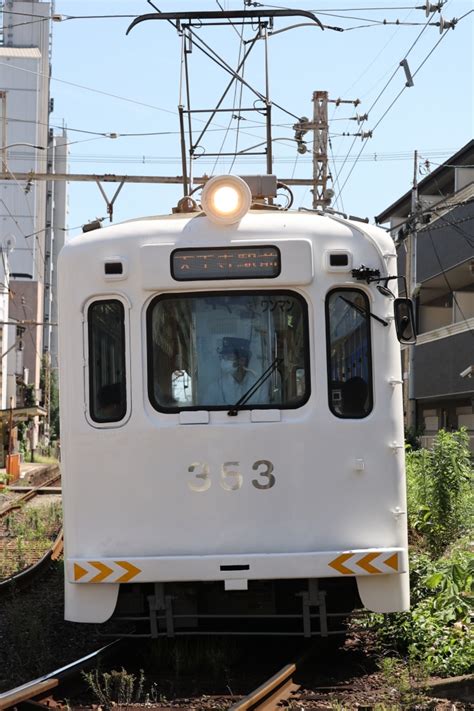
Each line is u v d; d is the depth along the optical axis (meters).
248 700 6.00
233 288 7.43
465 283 39.69
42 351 83.69
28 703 6.16
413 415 37.88
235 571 7.16
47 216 90.00
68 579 7.34
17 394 64.88
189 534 7.29
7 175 22.72
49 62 75.06
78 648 8.40
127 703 6.29
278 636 8.46
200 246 7.42
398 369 7.60
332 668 7.58
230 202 7.38
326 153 29.36
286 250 7.41
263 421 7.34
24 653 7.96
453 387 37.25
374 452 7.41
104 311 7.52
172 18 11.95
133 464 7.35
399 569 7.26
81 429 7.46
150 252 7.41
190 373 7.43
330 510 7.32
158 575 7.17
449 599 8.01
